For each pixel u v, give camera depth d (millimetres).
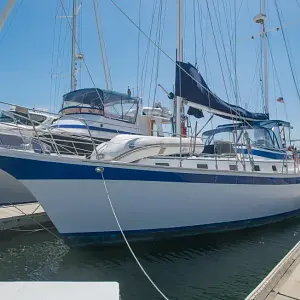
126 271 5660
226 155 8273
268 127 10211
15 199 9906
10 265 6289
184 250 6766
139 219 6227
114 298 1766
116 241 6246
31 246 7594
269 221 8602
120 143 6539
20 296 1774
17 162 5398
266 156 9633
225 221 7348
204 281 5309
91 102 10625
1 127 8562
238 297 4762
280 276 3988
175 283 5223
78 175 5672
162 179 6230
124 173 5926
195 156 7535
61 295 1790
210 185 6789
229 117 8633
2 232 8359
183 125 8469
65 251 6902
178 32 8203
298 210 9859
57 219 5762
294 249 5273
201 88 7516
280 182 8398
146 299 4684
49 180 5555
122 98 11133
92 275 5508
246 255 6547
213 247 7016
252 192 7598
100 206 5875
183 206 6559
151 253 6512
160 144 6676
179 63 7445
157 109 12414
